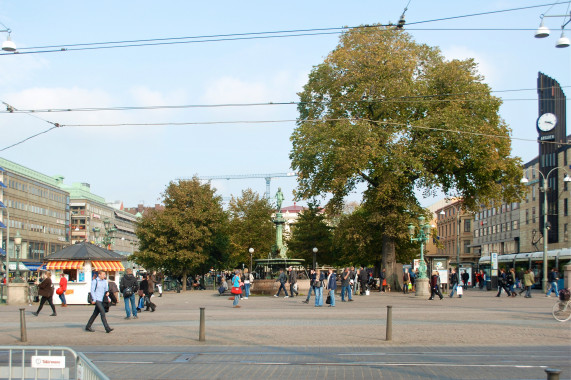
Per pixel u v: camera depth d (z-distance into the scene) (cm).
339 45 4603
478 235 11400
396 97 4100
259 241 7231
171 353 1421
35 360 885
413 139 4409
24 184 9988
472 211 4822
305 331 1822
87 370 778
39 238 10569
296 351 1445
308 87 4684
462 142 4059
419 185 4634
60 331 1886
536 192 8525
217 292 5556
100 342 1625
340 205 4875
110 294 1908
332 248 7075
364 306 3019
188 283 6925
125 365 1261
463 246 11869
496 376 1120
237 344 1566
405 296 4062
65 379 877
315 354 1396
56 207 11525
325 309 2812
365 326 1956
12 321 2302
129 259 6253
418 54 4547
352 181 4722
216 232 6197
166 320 2288
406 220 4444
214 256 6525
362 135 4069
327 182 4394
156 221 5988
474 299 3700
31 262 9994
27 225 10069
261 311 2709
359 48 4419
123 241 16412
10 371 898
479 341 1596
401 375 1130
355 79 4359
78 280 3372
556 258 5144
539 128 7588
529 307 2911
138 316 2530
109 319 2389
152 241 6028
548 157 7800
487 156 4147
